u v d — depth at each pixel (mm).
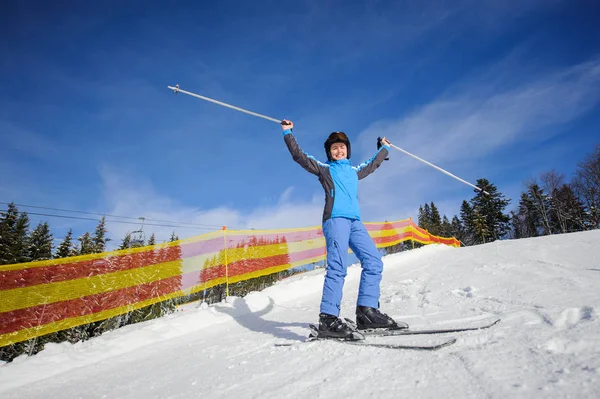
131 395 2033
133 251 6570
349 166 2842
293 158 2820
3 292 5141
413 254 9711
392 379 1455
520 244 7867
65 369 3279
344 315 3852
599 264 4543
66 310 5586
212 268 7648
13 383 2949
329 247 2580
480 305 2979
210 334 4086
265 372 1919
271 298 6105
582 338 1514
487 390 1184
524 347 1556
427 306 3389
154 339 4078
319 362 1913
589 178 32969
